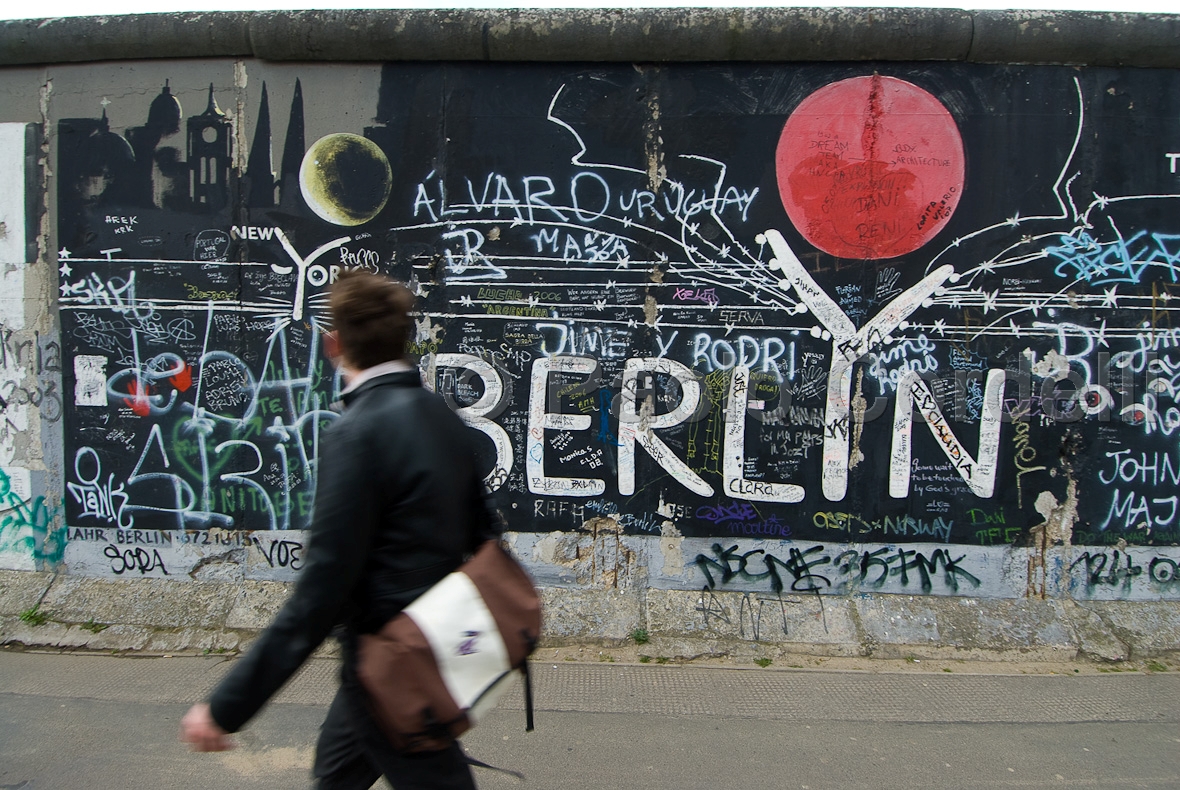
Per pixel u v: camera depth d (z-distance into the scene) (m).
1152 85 4.41
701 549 4.55
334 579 1.70
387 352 1.98
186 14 4.50
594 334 4.56
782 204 4.50
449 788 1.86
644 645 4.28
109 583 4.71
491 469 4.61
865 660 4.21
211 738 1.70
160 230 4.68
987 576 4.51
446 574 1.88
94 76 4.66
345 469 1.75
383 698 1.70
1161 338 4.46
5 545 4.83
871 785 3.03
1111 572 4.50
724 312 4.53
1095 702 3.77
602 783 3.01
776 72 4.46
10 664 4.13
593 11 4.39
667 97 4.50
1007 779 3.08
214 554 4.73
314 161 4.60
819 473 4.52
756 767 3.15
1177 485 4.48
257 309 4.66
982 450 4.49
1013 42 4.29
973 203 4.45
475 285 4.59
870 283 4.49
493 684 1.80
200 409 4.71
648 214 4.53
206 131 4.63
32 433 4.79
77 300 4.73
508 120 4.54
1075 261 4.46
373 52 4.48
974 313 4.47
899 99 4.43
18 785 2.95
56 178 4.71
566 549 4.59
